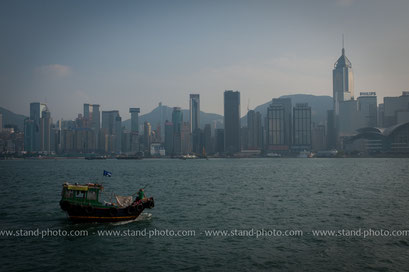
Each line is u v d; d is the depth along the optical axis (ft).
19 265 92.32
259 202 190.90
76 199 136.67
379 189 251.39
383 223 134.82
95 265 92.02
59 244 109.81
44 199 207.00
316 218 145.18
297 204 182.60
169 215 153.28
